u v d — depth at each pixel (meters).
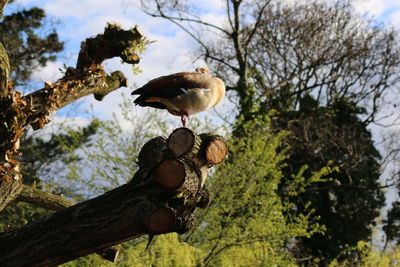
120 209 3.84
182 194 3.88
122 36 5.88
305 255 19.31
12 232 4.11
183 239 11.98
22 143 19.81
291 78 23.94
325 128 24.31
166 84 5.48
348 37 26.59
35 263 4.02
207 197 4.30
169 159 3.82
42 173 19.62
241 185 12.41
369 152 25.05
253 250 12.23
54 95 5.44
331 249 21.86
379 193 24.20
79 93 5.80
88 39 5.89
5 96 4.93
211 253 12.00
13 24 20.72
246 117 19.00
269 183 13.08
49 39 20.77
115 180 12.02
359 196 23.69
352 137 24.64
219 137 4.17
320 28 25.98
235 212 12.52
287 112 25.17
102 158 11.97
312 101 25.86
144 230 3.82
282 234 12.78
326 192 23.38
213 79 5.66
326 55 26.33
